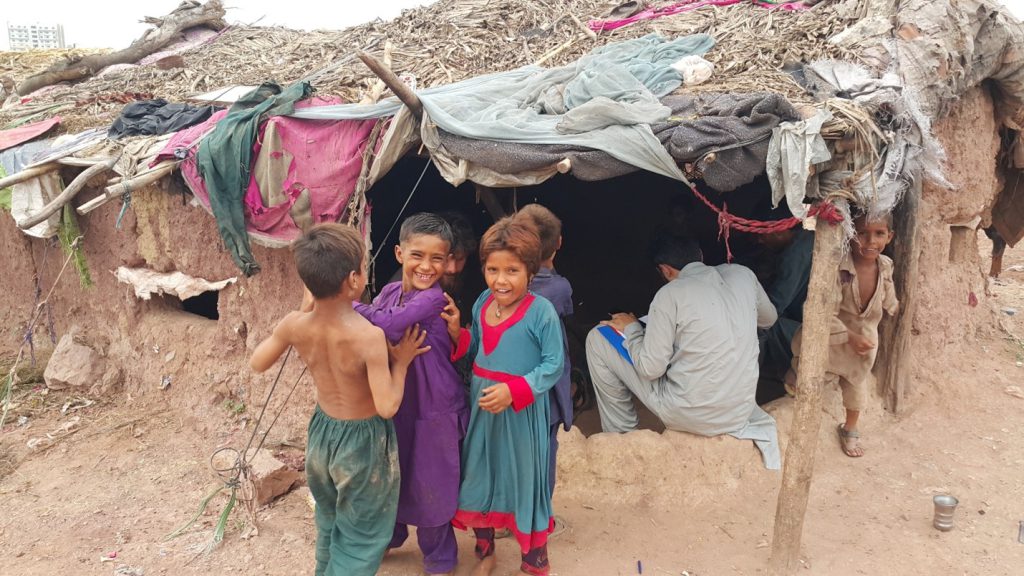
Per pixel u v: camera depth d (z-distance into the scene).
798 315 5.16
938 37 4.08
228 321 5.01
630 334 4.29
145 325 5.56
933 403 5.01
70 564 3.69
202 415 5.14
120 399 5.67
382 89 4.37
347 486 2.91
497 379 3.10
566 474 4.06
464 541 3.73
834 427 4.59
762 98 3.14
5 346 6.86
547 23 5.70
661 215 8.51
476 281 7.27
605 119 3.44
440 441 3.10
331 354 2.78
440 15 6.19
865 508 3.96
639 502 4.00
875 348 4.20
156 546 3.82
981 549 3.60
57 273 6.34
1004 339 6.19
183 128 4.97
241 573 3.58
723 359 3.91
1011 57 4.73
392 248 7.01
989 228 7.52
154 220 5.17
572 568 3.47
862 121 3.04
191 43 8.84
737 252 5.99
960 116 4.98
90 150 5.00
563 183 8.79
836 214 3.15
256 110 4.11
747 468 4.09
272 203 4.09
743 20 4.96
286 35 8.14
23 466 4.74
